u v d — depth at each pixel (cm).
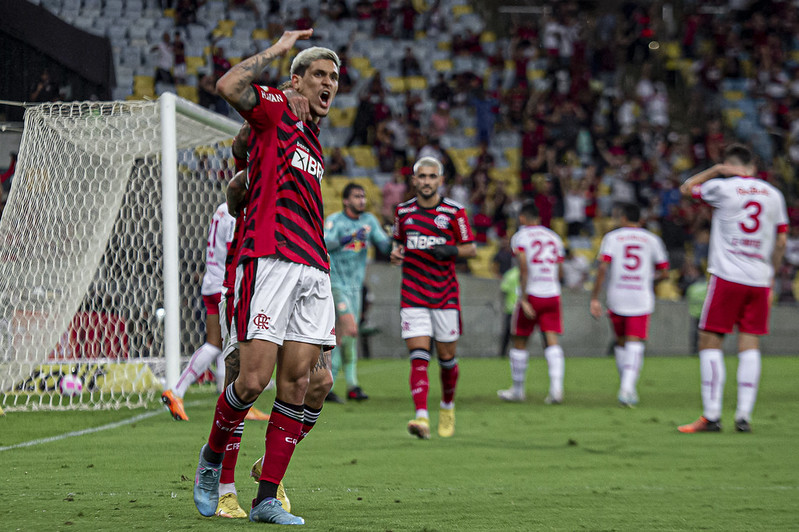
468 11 6475
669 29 6706
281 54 770
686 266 4750
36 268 1836
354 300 2153
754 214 1639
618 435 1565
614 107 5769
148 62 4816
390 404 2092
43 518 804
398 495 955
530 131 5212
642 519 832
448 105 5350
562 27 6053
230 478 832
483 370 3441
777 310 4634
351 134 5350
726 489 1016
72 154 1889
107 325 2112
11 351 1788
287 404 791
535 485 1035
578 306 4441
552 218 4884
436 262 1519
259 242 761
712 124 5694
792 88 6206
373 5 5969
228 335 830
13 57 2009
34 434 1455
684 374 3256
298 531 756
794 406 2191
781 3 6588
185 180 2331
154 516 815
